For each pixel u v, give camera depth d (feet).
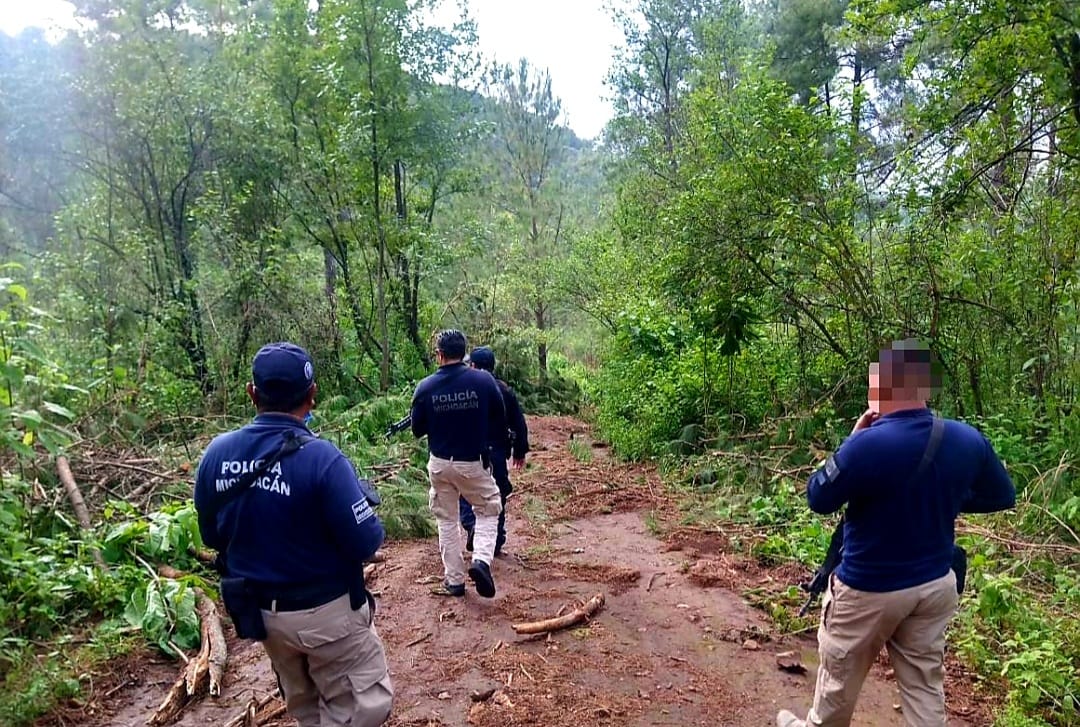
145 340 36.76
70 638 15.21
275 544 8.85
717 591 18.84
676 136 61.87
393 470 28.07
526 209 72.02
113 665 14.67
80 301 37.32
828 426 29.60
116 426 28.14
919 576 9.32
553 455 37.55
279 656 9.36
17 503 17.29
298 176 45.68
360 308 50.39
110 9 42.80
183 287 41.37
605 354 52.49
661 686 14.05
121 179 42.65
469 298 57.26
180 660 15.23
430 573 19.93
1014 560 18.51
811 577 19.30
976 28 25.04
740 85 35.42
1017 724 12.30
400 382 48.62
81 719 13.10
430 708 13.28
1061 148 25.75
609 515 26.45
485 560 17.19
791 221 28.22
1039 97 25.99
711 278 32.17
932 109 27.89
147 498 22.30
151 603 15.88
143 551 18.97
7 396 17.48
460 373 17.38
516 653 15.34
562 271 61.62
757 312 33.27
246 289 42.45
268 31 48.70
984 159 27.22
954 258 27.55
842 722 10.23
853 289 29.32
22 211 46.11
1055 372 25.63
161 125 41.09
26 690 13.15
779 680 14.32
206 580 18.72
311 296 45.39
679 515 25.79
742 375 34.99
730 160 31.65
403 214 51.49
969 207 28.89
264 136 44.45
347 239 48.67
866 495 9.37
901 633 9.77
